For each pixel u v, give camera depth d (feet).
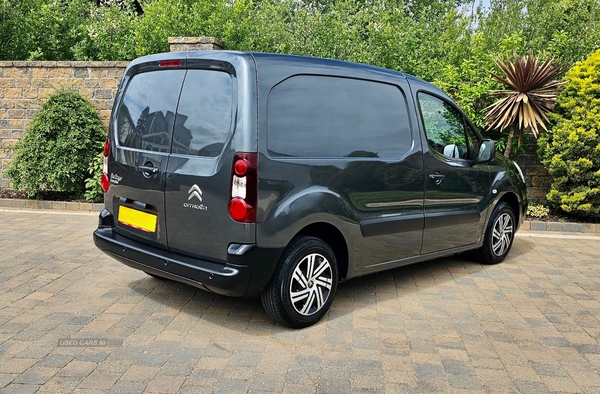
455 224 18.01
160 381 11.02
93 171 28.02
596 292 17.48
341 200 14.06
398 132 15.88
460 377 11.63
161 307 14.96
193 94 13.32
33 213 26.35
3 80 29.81
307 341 13.12
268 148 12.53
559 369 12.14
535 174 29.81
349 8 35.68
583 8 36.24
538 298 16.79
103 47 33.81
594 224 26.78
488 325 14.53
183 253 13.38
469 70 30.50
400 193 15.75
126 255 14.25
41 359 11.75
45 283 16.52
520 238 25.31
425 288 17.51
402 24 33.58
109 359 11.87
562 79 28.27
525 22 48.32
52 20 34.24
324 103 13.94
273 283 13.10
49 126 27.07
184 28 32.27
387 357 12.43
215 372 11.47
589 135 25.67
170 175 13.30
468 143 18.80
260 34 34.22
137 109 14.61
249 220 12.22
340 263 15.03
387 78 15.94
